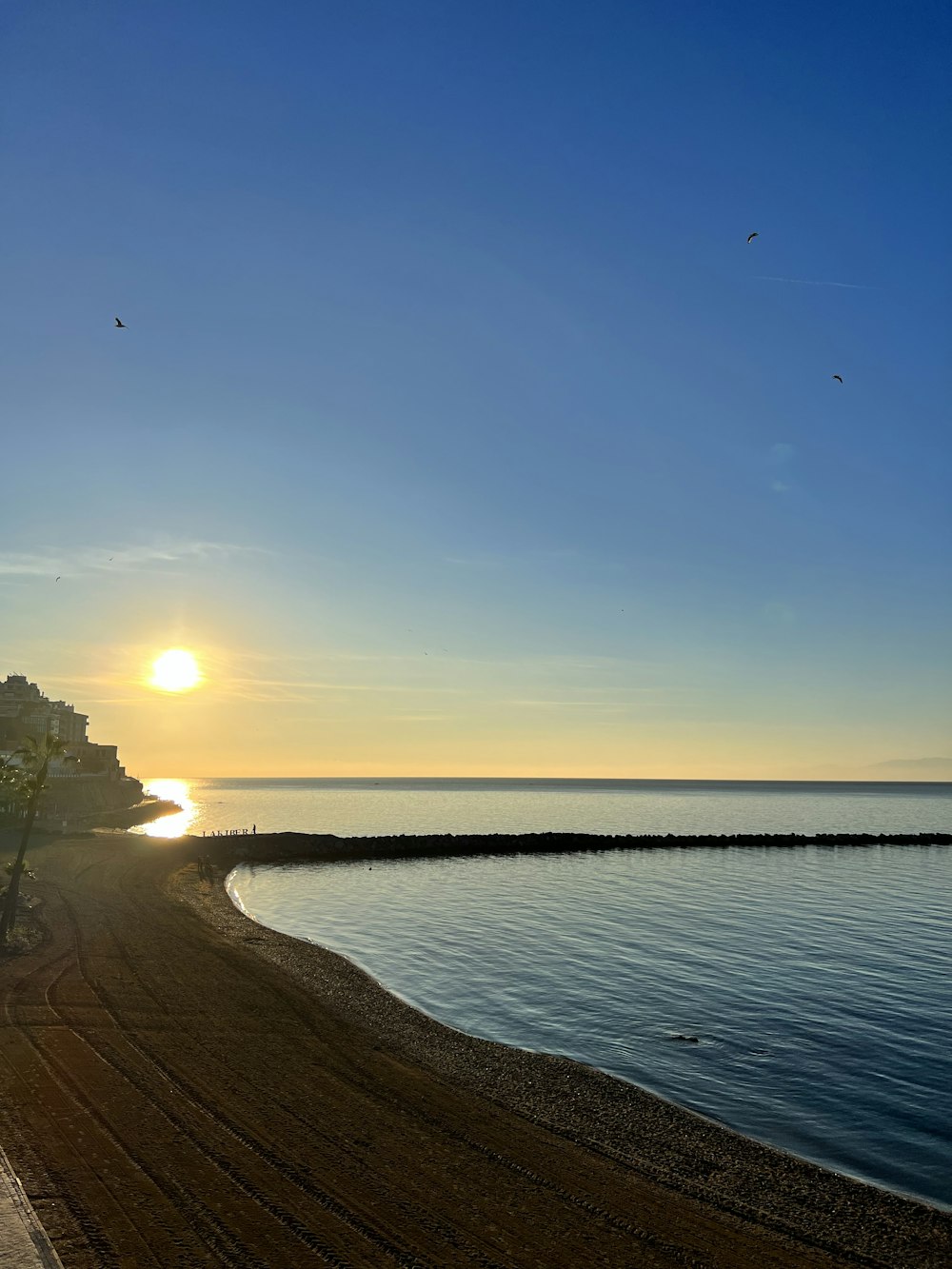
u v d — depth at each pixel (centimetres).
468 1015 3741
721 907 7006
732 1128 2589
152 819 17812
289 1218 1727
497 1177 2044
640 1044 3378
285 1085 2522
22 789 4334
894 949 5303
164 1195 1772
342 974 4278
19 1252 1460
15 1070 2420
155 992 3456
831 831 17450
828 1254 1830
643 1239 1808
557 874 9444
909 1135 2577
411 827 17125
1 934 4069
